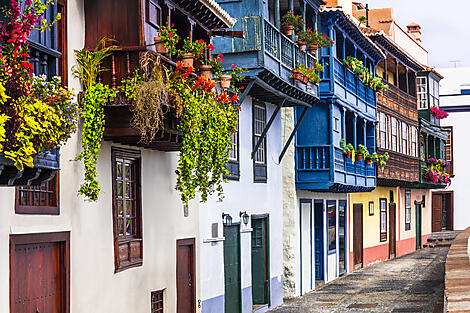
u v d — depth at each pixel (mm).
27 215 10109
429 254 38625
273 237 21406
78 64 11844
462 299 11289
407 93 36875
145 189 14070
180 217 15570
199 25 14898
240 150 19062
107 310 12422
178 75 12508
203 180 13727
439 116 42406
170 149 14383
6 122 7805
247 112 19641
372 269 31016
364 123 28359
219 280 17609
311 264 24922
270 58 18281
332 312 19828
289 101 20859
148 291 14023
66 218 11211
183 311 15680
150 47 12188
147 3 12164
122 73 11938
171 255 15094
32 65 9367
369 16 36156
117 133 11891
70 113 9359
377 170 30359
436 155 43531
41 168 8789
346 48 26594
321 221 26078
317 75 21234
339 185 24344
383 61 34531
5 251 9539
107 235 12477
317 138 23516
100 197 12281
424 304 20578
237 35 15992
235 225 18828
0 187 9453
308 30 20922
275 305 21172
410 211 40844
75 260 11438
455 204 49938
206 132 13500
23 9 9328
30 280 10305
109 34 12062
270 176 21359
